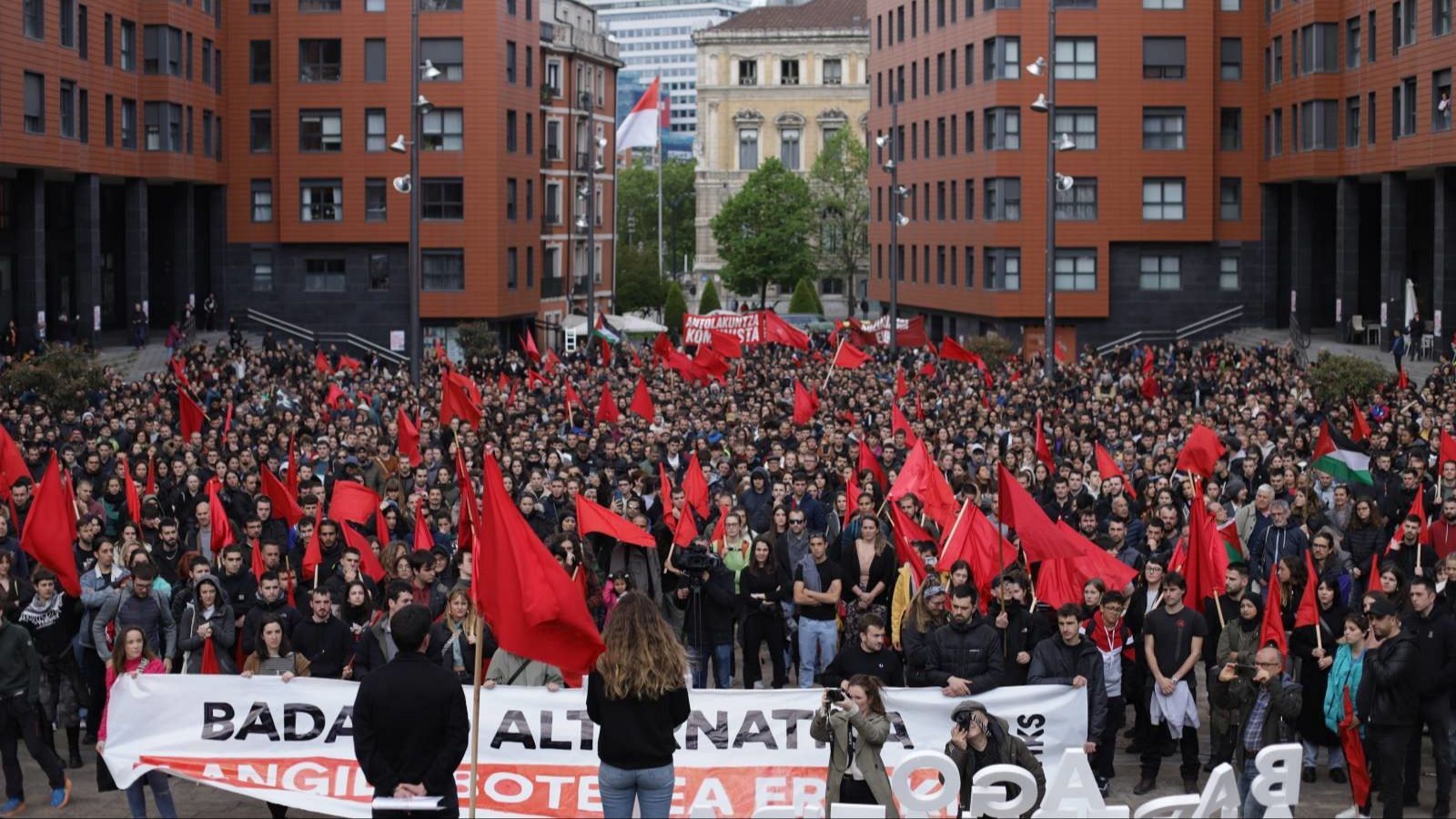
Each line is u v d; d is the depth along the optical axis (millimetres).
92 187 67688
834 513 22031
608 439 29750
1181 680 16391
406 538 23062
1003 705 15328
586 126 98750
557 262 94812
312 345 79062
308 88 80250
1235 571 16766
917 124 94188
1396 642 14930
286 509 22547
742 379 46812
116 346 72938
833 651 18938
